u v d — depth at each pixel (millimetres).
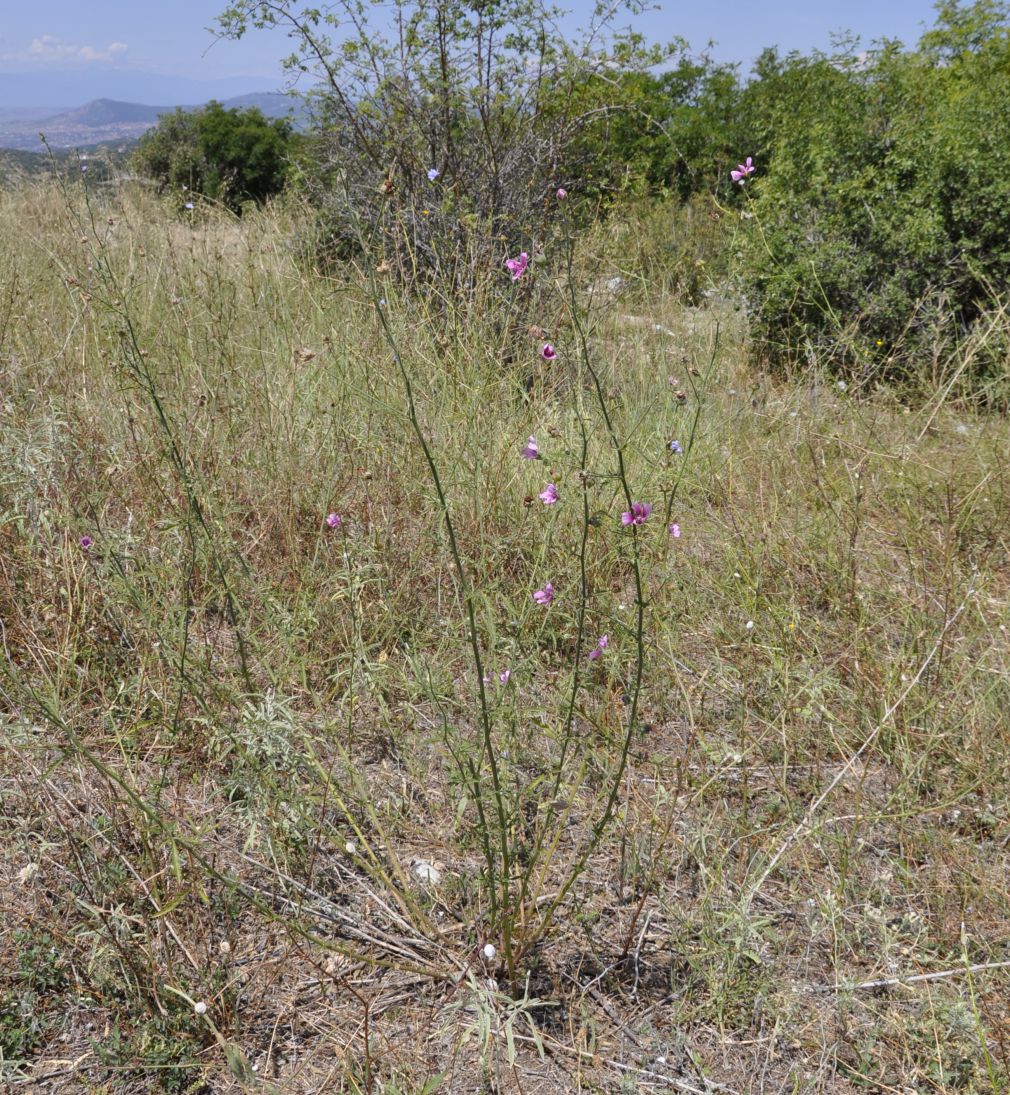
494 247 4730
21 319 4270
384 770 2441
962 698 2684
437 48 5164
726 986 1881
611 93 5684
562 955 1993
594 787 2428
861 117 6281
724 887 2115
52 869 2041
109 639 2660
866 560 3477
